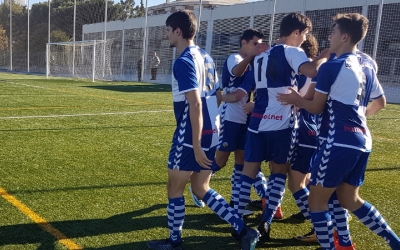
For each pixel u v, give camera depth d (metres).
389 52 17.95
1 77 25.52
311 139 3.18
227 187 4.48
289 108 3.05
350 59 2.52
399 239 2.71
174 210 2.80
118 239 3.02
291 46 3.02
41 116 8.95
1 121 8.05
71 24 43.78
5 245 2.83
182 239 3.11
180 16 2.67
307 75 2.82
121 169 4.92
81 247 2.86
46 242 2.91
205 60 2.75
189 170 2.71
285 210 3.84
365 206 2.71
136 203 3.79
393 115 11.81
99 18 42.97
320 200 2.63
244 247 2.71
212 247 2.99
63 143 6.25
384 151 6.77
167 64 29.23
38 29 45.81
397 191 4.51
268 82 3.06
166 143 6.60
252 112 3.27
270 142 3.10
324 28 19.23
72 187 4.16
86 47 29.69
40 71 37.44
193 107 2.54
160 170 4.95
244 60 3.29
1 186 4.09
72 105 11.31
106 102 12.43
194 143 2.58
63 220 3.31
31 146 5.95
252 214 3.80
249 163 3.26
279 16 20.97
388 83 18.11
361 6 18.28
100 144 6.30
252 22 22.91
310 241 3.14
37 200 3.74
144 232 3.17
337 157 2.49
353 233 3.34
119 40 33.66
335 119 2.51
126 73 32.56
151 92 17.11
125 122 8.62
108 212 3.54
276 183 3.21
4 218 3.29
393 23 17.72
